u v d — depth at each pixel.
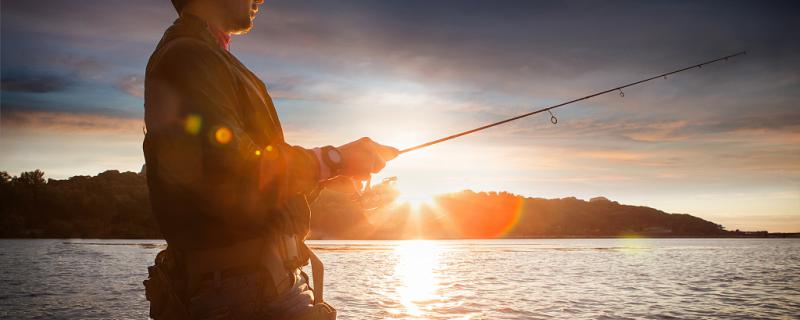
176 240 1.47
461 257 41.62
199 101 1.42
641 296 16.88
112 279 21.22
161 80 1.46
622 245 82.06
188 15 1.62
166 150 1.41
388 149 1.75
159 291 1.57
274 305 1.52
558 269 28.67
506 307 14.27
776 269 28.83
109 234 103.19
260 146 1.59
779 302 15.73
